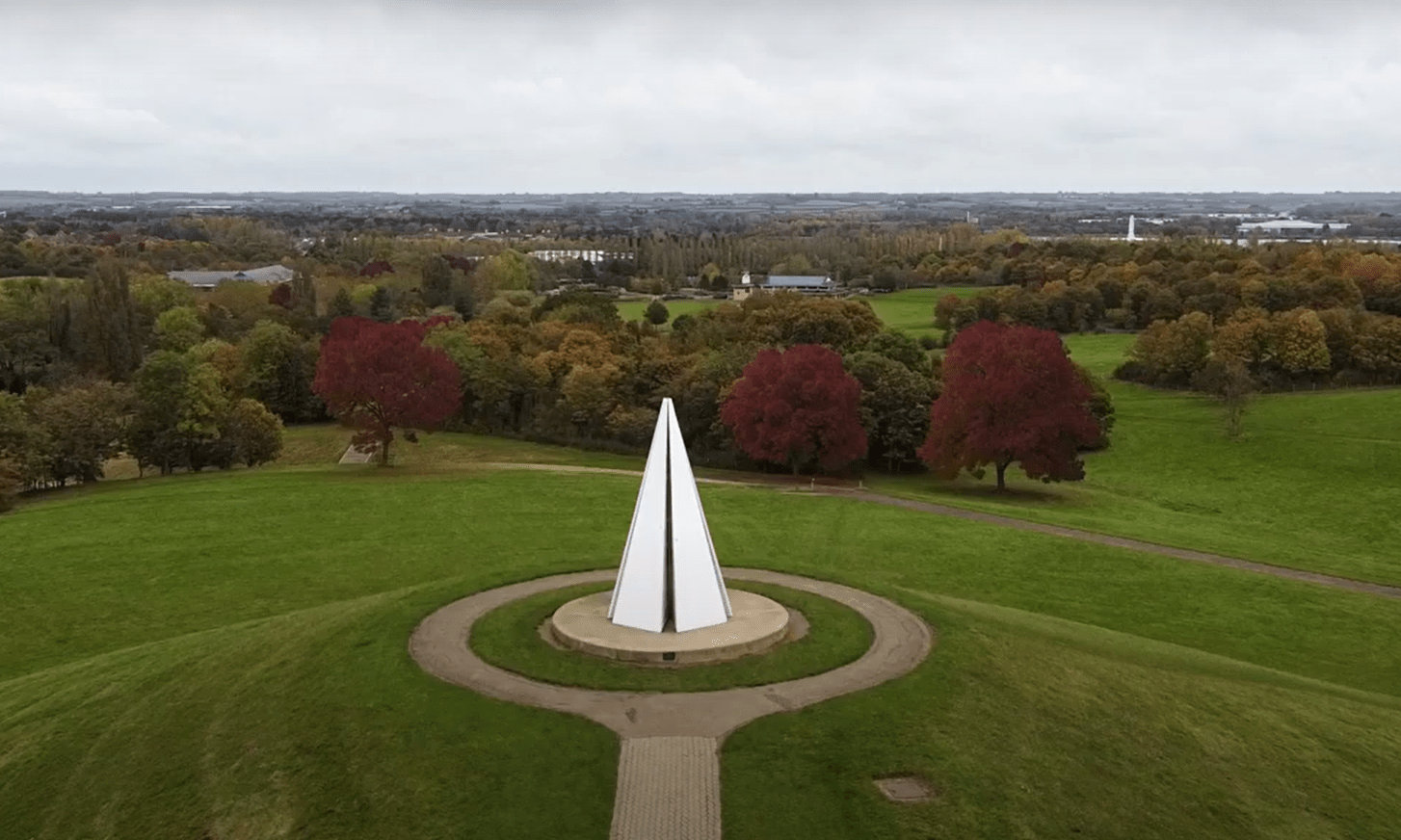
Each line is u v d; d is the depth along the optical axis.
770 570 51.78
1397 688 44.28
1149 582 58.00
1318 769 32.47
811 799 28.98
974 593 55.69
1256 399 116.31
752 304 146.50
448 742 31.48
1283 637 50.09
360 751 31.28
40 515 71.19
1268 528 80.38
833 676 36.50
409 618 42.50
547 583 49.41
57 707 36.62
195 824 29.00
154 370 93.00
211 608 54.06
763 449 88.56
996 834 28.03
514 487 80.25
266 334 119.75
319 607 48.94
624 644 37.97
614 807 28.52
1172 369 123.06
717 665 37.31
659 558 39.94
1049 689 36.16
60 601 54.66
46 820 30.06
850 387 87.19
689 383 104.88
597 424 109.31
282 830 28.31
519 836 27.44
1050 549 64.00
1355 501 87.31
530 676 36.19
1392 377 119.38
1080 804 29.55
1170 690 37.19
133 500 75.75
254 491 78.56
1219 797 30.50
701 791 29.16
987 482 94.12
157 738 33.38
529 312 153.50
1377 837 29.36
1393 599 55.78
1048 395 83.50
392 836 27.67
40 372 121.06
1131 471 98.44
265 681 36.62
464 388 115.06
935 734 32.38
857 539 65.50
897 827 27.98
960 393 84.88
